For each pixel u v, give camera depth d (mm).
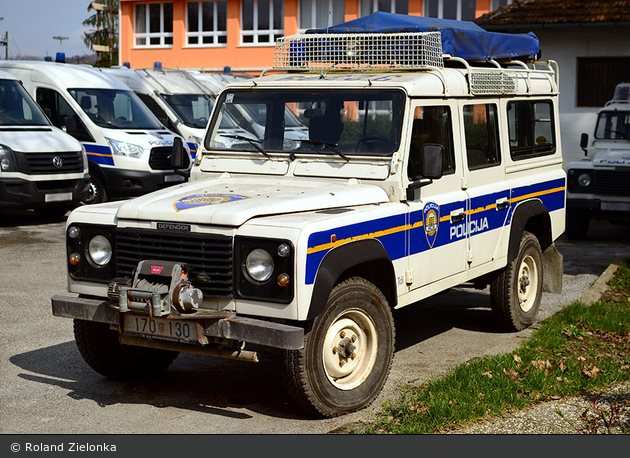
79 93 15695
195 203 5211
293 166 6016
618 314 7816
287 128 6121
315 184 5777
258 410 5430
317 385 5039
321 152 5969
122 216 5273
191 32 34781
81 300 5301
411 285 5871
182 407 5488
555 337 6992
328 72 6566
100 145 15242
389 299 5715
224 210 4969
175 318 4820
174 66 35000
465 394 5441
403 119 5789
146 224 5180
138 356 6031
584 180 12953
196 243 4953
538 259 7816
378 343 5469
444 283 6328
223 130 6355
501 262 7176
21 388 5840
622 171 12719
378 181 5746
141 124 16109
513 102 7504
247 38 33844
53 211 15188
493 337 7359
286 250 4727
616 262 10516
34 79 15867
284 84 6211
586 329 7461
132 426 5117
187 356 6766
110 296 5070
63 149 13867
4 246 11883
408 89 5832
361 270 5562
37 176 13477
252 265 4855
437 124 6238
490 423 5098
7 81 14422
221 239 4879
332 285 4895
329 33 7141
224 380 6098
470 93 6711
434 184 6164
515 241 7281
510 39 7977
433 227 6102
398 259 5676
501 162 7227
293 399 5094
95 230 5418
